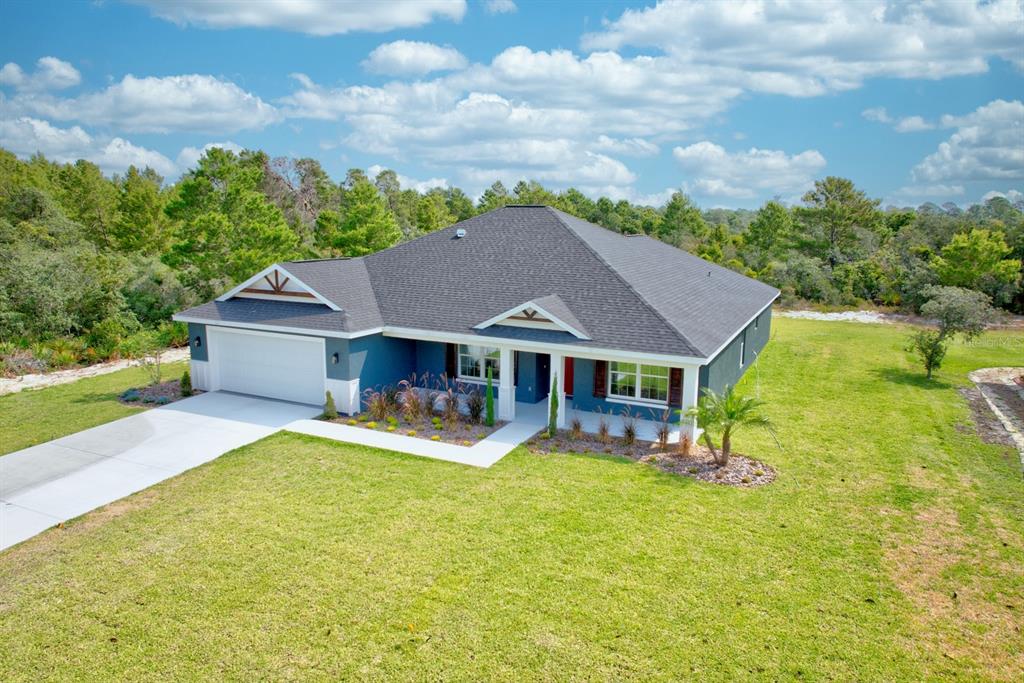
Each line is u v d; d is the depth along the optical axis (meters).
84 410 19.70
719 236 64.56
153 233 52.91
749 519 12.05
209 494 13.39
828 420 18.48
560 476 14.20
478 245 23.16
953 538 11.34
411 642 8.59
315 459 15.38
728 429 14.52
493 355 20.64
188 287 35.44
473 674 8.00
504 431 17.45
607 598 9.52
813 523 11.90
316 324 19.14
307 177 70.62
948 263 40.34
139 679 7.98
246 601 9.54
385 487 13.65
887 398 20.92
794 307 44.00
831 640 8.61
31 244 32.56
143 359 25.52
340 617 9.13
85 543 11.35
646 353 16.33
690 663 8.16
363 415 18.92
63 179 59.53
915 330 32.84
